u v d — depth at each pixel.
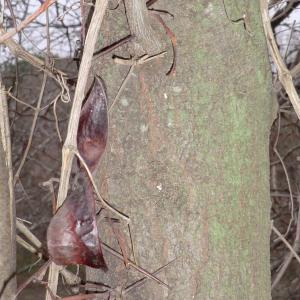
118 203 0.88
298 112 0.92
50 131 2.99
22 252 2.67
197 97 0.85
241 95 0.88
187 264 0.86
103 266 0.77
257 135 0.90
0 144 0.87
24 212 2.91
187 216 0.86
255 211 0.91
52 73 1.08
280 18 2.26
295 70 1.24
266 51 0.92
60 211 0.76
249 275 0.90
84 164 0.74
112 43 0.87
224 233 0.87
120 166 0.87
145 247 0.87
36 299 2.50
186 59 0.85
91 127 0.80
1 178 0.87
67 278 1.03
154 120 0.86
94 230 0.77
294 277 2.73
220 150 0.87
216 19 0.85
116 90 0.87
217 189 0.87
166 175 0.86
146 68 0.85
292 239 2.58
